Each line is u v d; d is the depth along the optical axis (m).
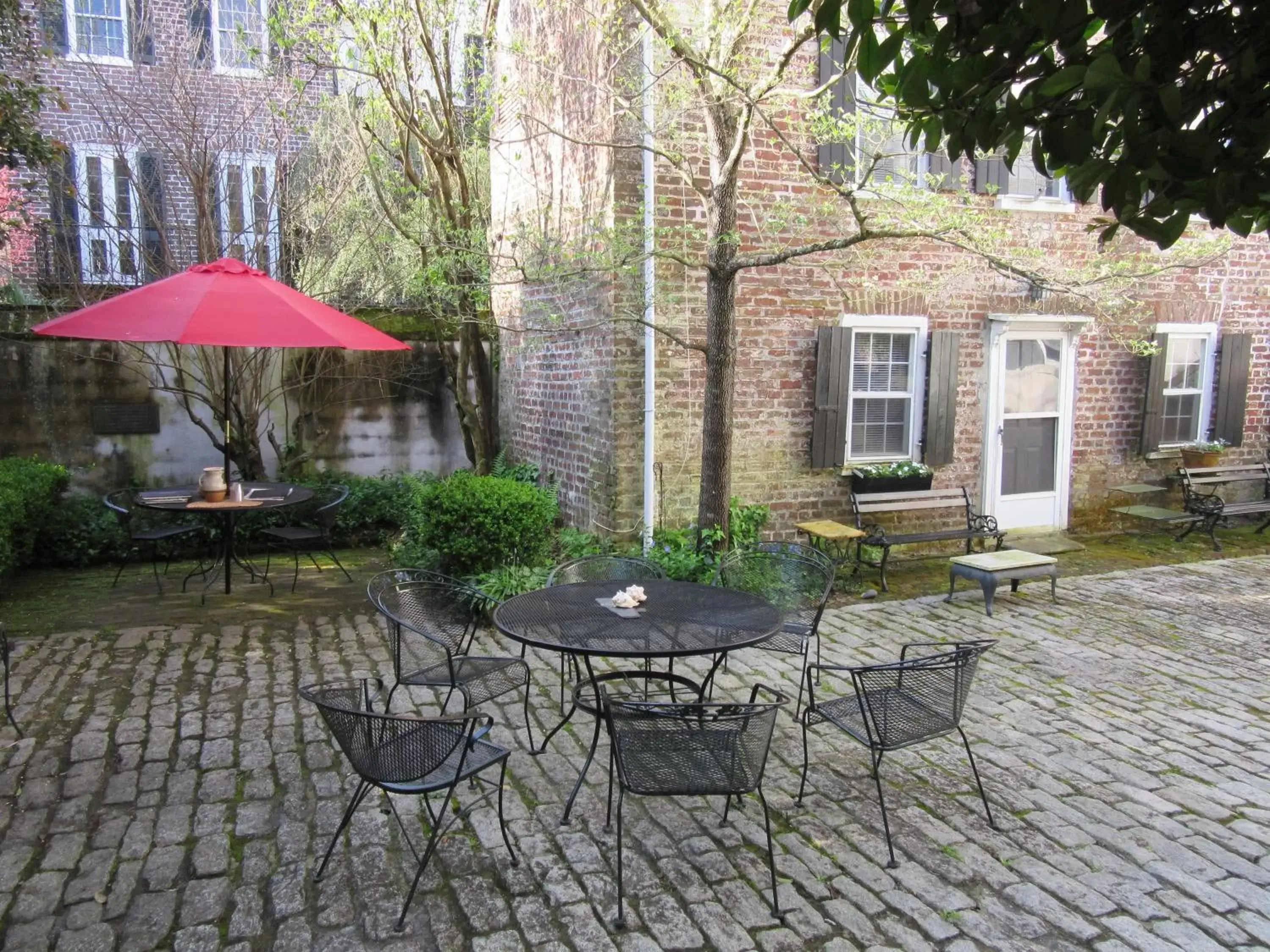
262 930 3.03
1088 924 3.12
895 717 3.64
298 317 6.23
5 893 3.20
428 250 8.91
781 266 8.00
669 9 6.44
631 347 7.65
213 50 9.82
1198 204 1.85
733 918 3.13
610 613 4.32
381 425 10.09
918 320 8.62
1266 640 6.39
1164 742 4.66
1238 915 3.18
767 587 5.62
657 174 7.45
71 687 5.20
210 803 3.88
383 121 9.23
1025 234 8.78
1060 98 1.88
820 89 5.69
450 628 5.04
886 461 8.78
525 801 3.95
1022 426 9.36
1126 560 8.89
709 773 3.22
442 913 3.14
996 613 7.06
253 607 7.00
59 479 8.34
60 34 10.23
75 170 9.87
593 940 3.00
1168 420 10.19
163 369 9.19
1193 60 1.77
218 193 9.91
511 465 10.13
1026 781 4.20
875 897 3.27
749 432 8.10
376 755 3.19
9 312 8.70
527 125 9.26
